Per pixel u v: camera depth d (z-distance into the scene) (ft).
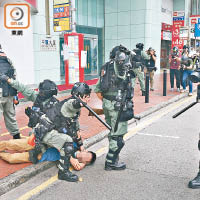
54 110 11.24
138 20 58.03
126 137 17.39
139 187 10.87
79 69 34.63
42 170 12.44
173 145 15.83
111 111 11.73
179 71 33.94
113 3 60.23
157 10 59.52
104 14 61.62
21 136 16.60
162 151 14.87
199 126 19.93
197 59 30.48
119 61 11.05
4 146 13.05
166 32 68.03
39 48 37.29
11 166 12.30
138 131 18.72
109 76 11.39
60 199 10.03
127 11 58.95
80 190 10.70
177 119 22.03
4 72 13.51
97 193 10.43
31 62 36.32
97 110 12.94
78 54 34.30
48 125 11.12
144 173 12.16
